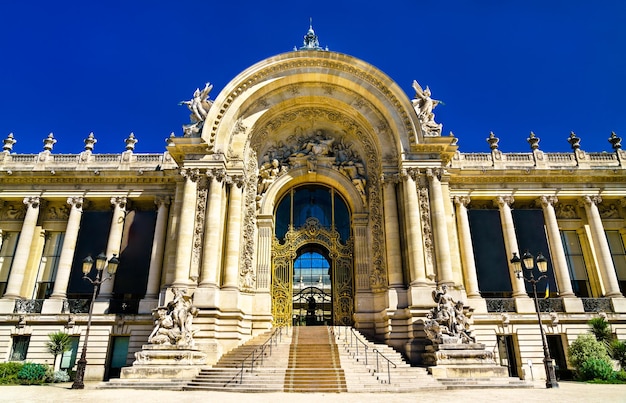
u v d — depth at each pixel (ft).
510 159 114.93
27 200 111.34
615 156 114.93
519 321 98.94
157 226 108.68
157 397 51.75
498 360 96.84
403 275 88.79
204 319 80.79
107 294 103.76
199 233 88.89
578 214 114.52
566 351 96.89
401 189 94.02
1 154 116.88
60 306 101.65
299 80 102.12
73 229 109.50
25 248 107.76
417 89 101.81
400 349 81.56
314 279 102.83
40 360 97.25
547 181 111.96
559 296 103.65
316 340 80.18
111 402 46.68
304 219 106.11
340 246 103.45
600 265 105.91
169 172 110.73
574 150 115.85
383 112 99.71
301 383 59.21
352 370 64.54
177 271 85.05
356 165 104.94
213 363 74.79
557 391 58.39
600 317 94.79
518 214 111.14
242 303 90.53
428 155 93.76
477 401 46.29
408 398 49.70
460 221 108.68
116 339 101.65
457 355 69.92
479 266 106.83
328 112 106.83
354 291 100.07
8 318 99.96
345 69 100.68
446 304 77.00
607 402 44.70
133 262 107.45
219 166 92.38
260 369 64.23
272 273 101.24
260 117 101.55
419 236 88.07
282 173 105.29
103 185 113.19
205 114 98.53
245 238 96.02
